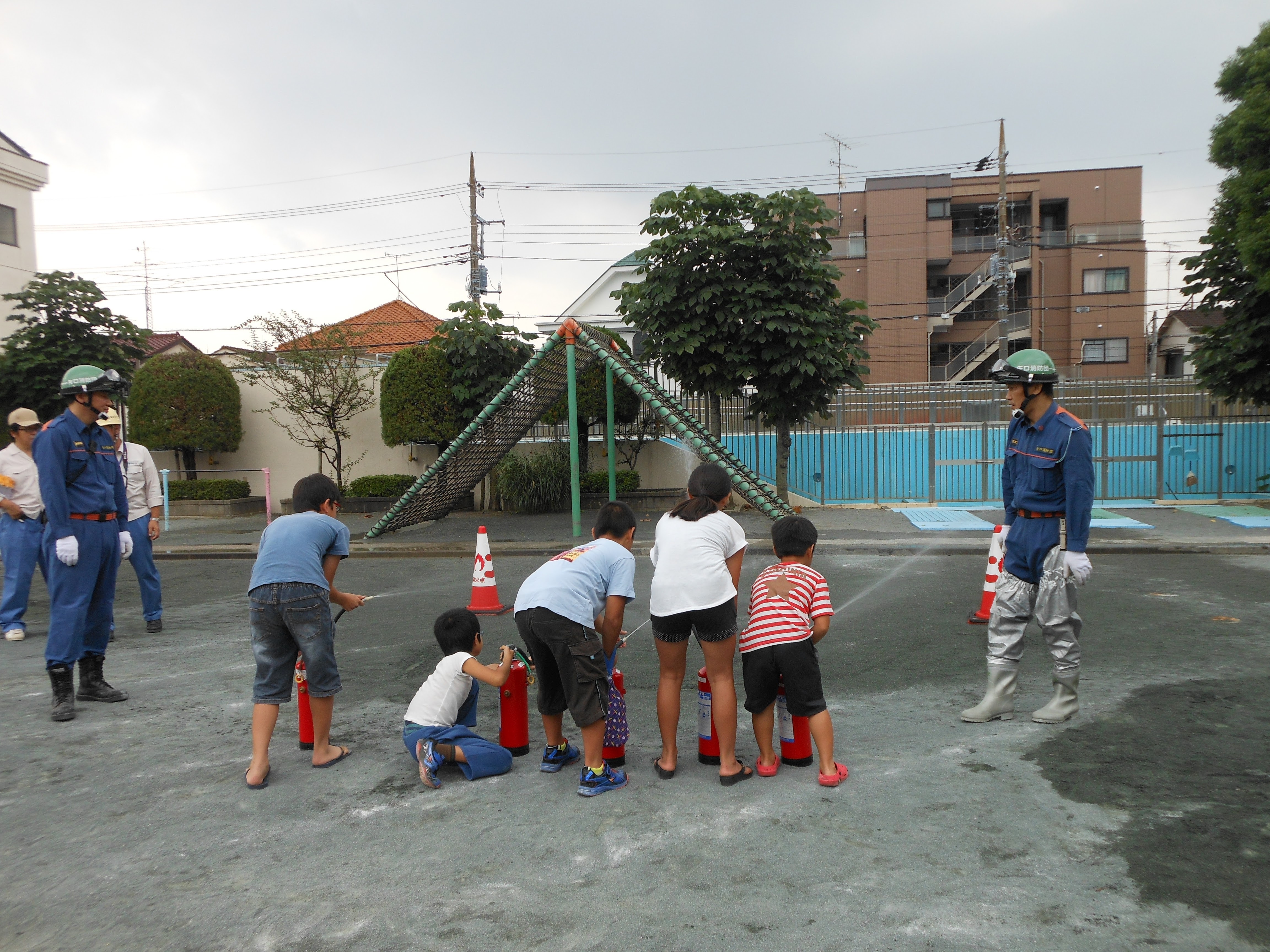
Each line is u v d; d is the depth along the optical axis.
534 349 18.45
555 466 17.02
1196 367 14.73
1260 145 12.94
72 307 17.67
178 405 18.11
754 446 17.45
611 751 4.13
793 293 14.39
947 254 39.31
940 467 16.84
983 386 16.75
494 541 13.19
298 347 19.06
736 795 3.80
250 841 3.49
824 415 15.77
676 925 2.75
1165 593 8.15
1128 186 38.88
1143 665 5.70
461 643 4.36
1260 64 12.86
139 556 7.48
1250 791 3.67
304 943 2.73
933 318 39.25
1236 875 2.97
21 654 6.83
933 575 9.57
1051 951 2.55
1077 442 4.39
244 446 19.92
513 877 3.12
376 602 8.80
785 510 11.52
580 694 3.79
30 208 22.56
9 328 21.78
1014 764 4.06
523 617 3.90
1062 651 4.59
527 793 3.92
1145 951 2.54
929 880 2.99
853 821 3.48
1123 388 16.41
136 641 7.25
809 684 3.86
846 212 40.03
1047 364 4.57
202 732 4.90
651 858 3.22
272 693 4.12
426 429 17.52
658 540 4.05
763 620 3.92
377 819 3.68
